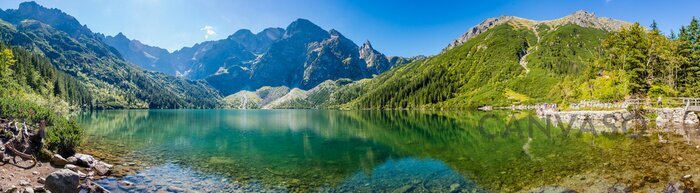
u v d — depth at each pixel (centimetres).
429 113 12719
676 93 6131
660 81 6862
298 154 3020
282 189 1805
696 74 7144
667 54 7162
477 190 1702
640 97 6022
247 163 2552
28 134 2180
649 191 1493
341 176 2108
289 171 2264
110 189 1708
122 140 3900
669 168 1836
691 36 8031
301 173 2200
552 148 2838
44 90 13175
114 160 2527
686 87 6800
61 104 12025
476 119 7669
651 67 7188
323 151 3198
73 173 1573
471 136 4062
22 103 3316
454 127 5544
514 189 1675
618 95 6306
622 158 2195
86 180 1752
